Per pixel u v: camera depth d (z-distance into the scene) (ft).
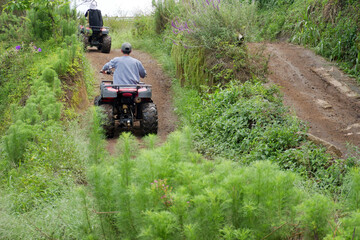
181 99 33.76
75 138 20.45
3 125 25.20
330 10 44.73
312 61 38.32
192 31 34.35
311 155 17.58
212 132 23.66
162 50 51.80
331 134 23.72
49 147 18.44
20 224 11.80
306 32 45.06
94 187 8.73
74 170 16.81
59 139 19.27
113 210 8.50
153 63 48.42
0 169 16.51
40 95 23.61
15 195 14.06
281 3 55.88
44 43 41.86
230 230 7.02
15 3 41.93
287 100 28.96
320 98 29.89
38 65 33.24
